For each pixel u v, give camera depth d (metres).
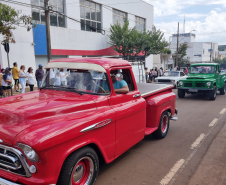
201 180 3.52
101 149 3.05
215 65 12.20
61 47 16.94
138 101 4.00
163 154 4.51
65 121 2.63
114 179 3.50
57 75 3.61
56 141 2.36
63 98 3.09
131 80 4.00
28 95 3.31
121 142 3.52
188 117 7.71
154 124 4.86
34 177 2.30
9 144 2.29
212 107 9.51
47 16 11.52
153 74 21.31
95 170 3.03
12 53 13.47
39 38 15.05
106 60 3.62
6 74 9.10
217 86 12.35
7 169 2.45
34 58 14.77
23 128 2.36
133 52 20.97
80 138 2.69
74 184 2.77
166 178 3.55
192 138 5.50
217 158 4.34
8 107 2.70
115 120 3.29
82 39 18.83
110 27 22.16
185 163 4.11
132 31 20.39
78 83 3.40
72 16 17.81
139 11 26.73
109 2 21.75
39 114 2.54
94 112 3.03
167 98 5.24
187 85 11.91
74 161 2.62
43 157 2.26
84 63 3.49
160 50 22.83
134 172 3.74
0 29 9.68
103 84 3.34
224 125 6.66
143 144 5.07
